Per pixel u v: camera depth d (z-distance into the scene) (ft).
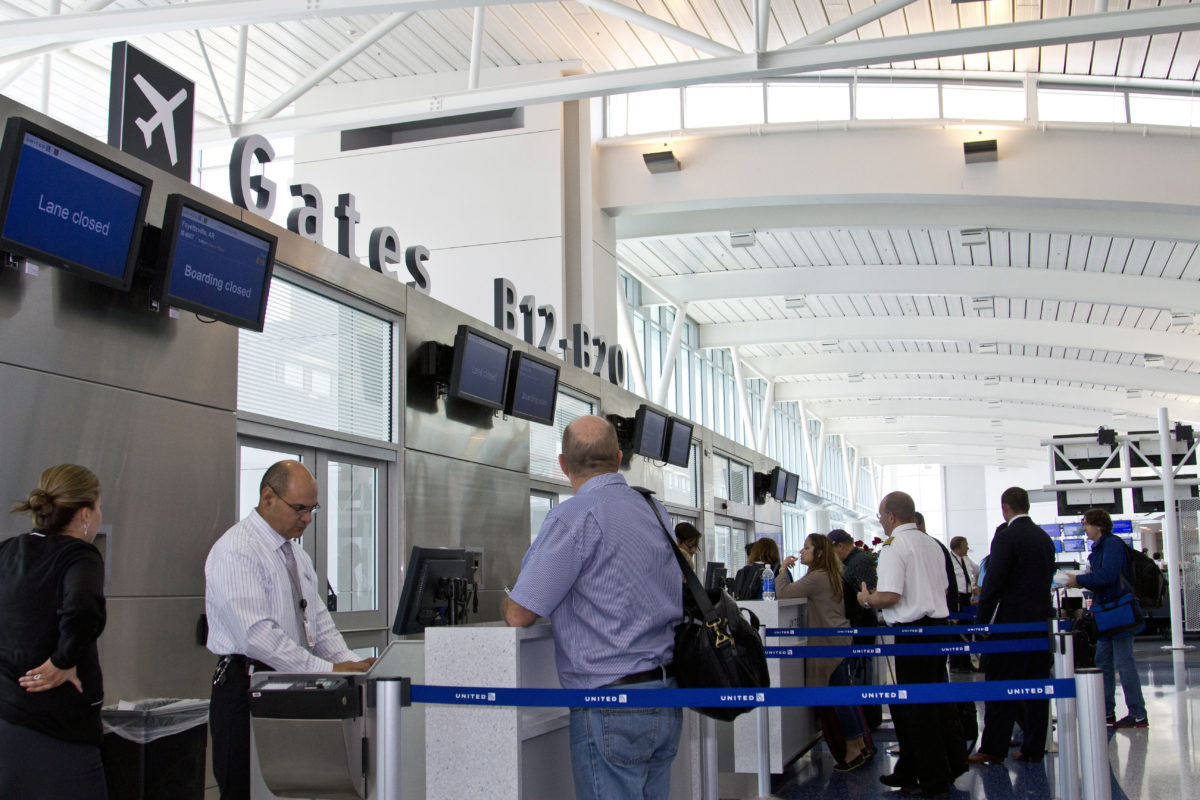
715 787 14.89
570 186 46.42
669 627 10.66
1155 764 23.35
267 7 26.13
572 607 10.37
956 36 29.91
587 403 42.09
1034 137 47.24
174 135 21.26
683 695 10.21
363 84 47.24
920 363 92.73
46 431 16.37
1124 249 60.13
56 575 12.46
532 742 12.81
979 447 160.56
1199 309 63.31
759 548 32.73
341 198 26.30
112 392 17.66
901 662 20.98
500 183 44.86
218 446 19.99
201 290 18.92
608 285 47.73
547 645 13.30
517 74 46.01
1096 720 10.64
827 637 24.82
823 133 48.37
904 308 77.20
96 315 17.40
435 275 44.80
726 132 48.42
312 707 10.78
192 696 18.76
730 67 31.24
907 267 65.82
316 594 15.02
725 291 67.41
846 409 123.65
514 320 35.45
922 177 47.73
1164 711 32.01
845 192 47.88
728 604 11.02
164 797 15.61
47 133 15.47
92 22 26.50
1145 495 66.23
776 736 21.85
